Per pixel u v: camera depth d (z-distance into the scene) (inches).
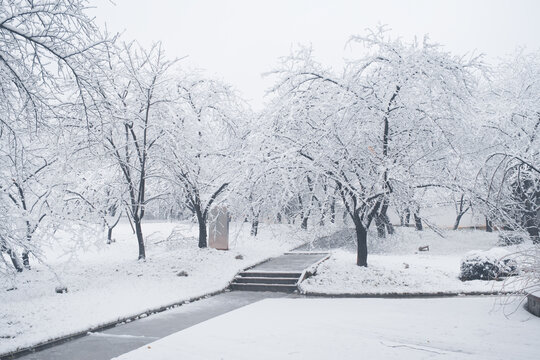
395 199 562.9
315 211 661.3
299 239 973.8
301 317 371.2
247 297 522.9
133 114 706.2
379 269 602.5
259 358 257.1
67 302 467.8
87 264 747.4
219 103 861.2
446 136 543.5
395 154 565.3
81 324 370.3
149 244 947.3
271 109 587.8
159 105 736.3
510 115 761.0
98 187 756.0
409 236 1042.1
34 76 374.3
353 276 573.0
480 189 586.6
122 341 331.6
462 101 536.7
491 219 579.8
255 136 574.6
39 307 443.5
